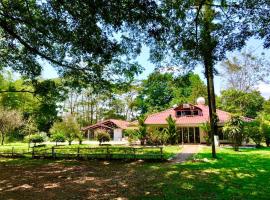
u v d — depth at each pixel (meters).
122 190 11.50
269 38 10.70
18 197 10.71
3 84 42.62
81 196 10.72
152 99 71.94
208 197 10.04
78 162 20.73
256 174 14.09
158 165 18.22
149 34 11.61
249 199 9.66
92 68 17.03
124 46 13.62
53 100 19.42
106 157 21.42
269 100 61.12
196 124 37.47
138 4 10.13
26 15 13.66
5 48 17.09
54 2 12.02
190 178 13.48
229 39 11.60
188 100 65.31
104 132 42.34
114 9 10.32
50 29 13.26
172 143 35.84
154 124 39.09
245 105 57.16
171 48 13.45
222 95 55.53
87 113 83.81
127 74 17.28
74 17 11.89
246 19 11.04
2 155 25.12
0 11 13.71
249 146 30.94
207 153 24.06
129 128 44.75
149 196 10.42
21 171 16.86
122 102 77.06
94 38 12.18
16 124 40.34
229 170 15.37
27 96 53.53
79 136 41.56
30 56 16.98
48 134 58.09
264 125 30.27
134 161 20.17
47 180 13.97
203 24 12.31
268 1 10.46
